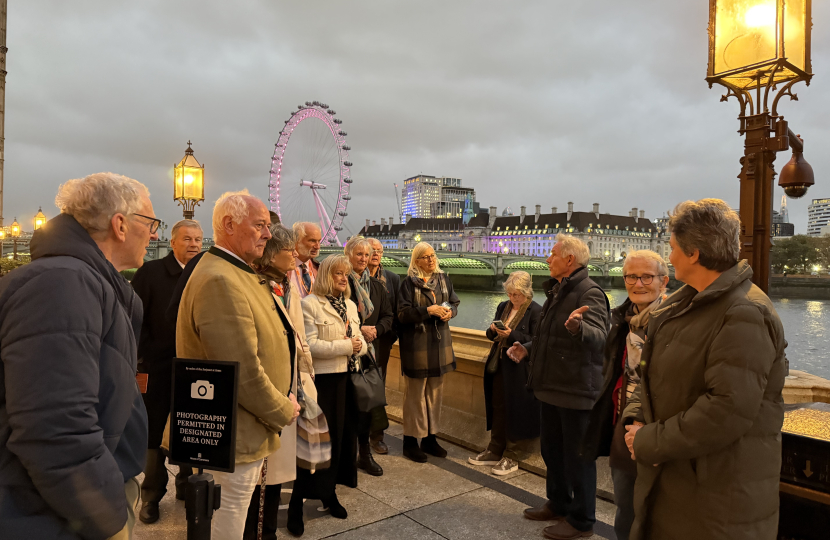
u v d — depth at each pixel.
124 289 1.50
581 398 2.87
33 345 1.17
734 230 1.62
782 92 2.64
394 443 4.57
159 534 2.95
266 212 2.22
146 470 3.12
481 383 4.55
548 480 3.11
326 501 3.17
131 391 1.45
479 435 4.43
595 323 2.82
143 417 1.58
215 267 2.08
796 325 23.92
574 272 3.05
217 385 1.50
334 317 3.13
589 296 2.91
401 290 4.18
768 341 1.51
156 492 3.13
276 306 2.33
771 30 2.50
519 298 3.90
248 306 2.06
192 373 1.53
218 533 2.06
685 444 1.53
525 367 3.85
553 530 2.88
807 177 3.11
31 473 1.16
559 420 3.04
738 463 1.54
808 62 2.56
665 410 1.68
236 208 2.15
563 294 3.02
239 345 1.98
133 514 1.54
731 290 1.59
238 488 2.07
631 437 1.79
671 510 1.65
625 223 137.25
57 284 1.24
